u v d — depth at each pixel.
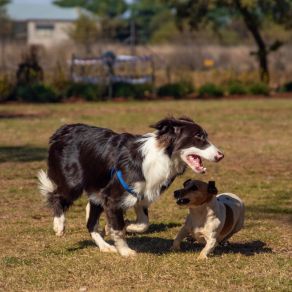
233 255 8.52
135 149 8.36
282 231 9.97
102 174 8.57
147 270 7.83
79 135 8.96
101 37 57.53
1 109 30.31
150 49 50.44
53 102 34.75
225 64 50.22
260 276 7.66
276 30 51.44
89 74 37.88
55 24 80.06
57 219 9.28
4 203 11.80
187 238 9.20
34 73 36.50
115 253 8.62
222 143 19.52
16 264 8.13
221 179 14.16
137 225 9.38
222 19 65.50
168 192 12.75
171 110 29.95
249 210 11.40
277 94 40.03
